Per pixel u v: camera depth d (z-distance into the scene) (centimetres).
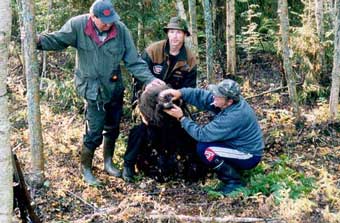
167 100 450
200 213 425
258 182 460
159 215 416
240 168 465
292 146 540
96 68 427
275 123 583
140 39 582
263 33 762
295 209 417
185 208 436
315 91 636
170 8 634
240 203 440
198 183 483
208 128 447
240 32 776
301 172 488
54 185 458
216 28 750
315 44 633
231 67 683
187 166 480
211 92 455
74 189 459
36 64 417
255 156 457
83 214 425
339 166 504
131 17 566
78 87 442
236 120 440
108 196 454
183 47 479
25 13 400
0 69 213
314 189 451
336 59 549
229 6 657
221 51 754
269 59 749
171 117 461
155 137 466
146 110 456
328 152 526
